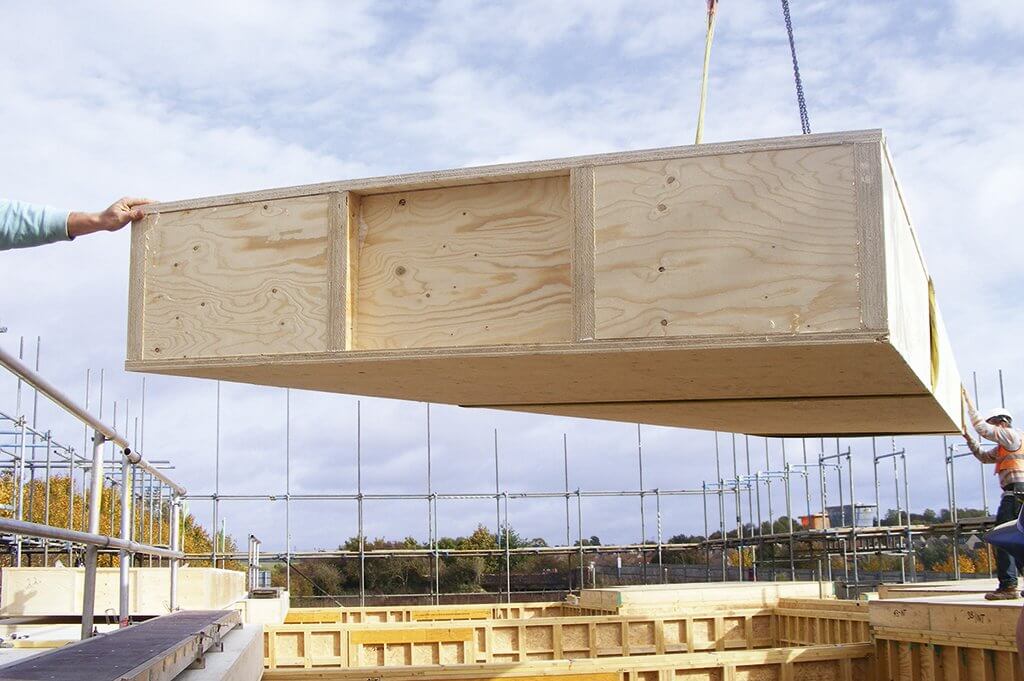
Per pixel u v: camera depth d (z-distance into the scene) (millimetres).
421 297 3488
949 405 5535
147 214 3662
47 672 2811
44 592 9594
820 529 21438
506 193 3465
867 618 12352
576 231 3285
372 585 25328
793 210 3102
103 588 9734
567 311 3354
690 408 5008
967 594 8945
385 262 3535
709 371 3664
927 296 4453
